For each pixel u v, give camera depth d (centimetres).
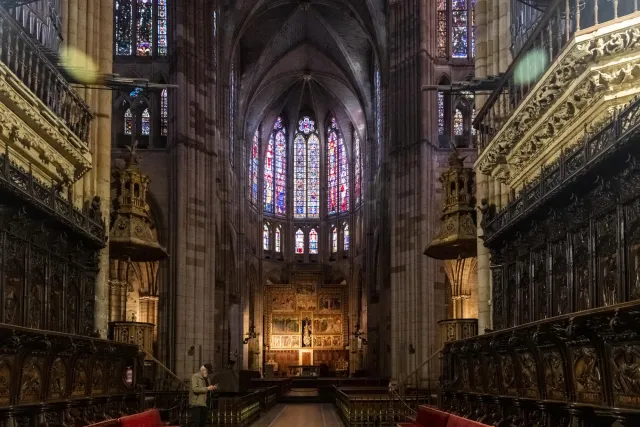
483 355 1396
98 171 1984
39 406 1044
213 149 4056
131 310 4038
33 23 1658
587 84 1187
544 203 1252
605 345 833
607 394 830
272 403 3669
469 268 3781
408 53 4047
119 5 4081
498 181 1905
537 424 1062
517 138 1562
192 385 1794
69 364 1216
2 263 1208
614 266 1063
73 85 1845
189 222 3803
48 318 1418
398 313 3894
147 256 2436
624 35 1078
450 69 4069
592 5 1395
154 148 3884
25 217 1289
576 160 1148
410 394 3262
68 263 1562
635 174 984
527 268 1504
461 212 2211
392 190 4053
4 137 1334
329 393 4228
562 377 972
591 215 1145
